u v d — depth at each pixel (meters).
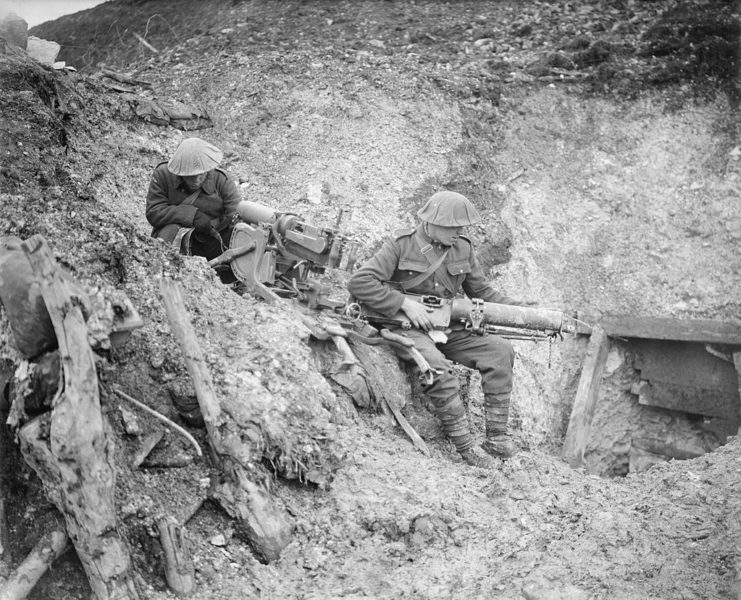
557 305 8.30
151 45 10.36
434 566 4.48
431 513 4.71
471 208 5.73
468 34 10.09
